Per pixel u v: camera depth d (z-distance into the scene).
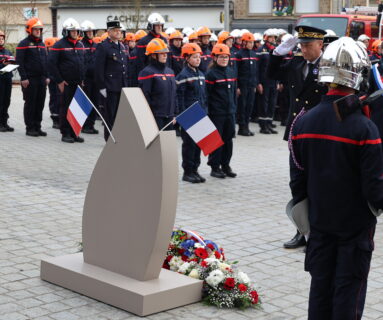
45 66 13.83
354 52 4.01
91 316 5.07
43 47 13.77
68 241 6.98
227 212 8.47
